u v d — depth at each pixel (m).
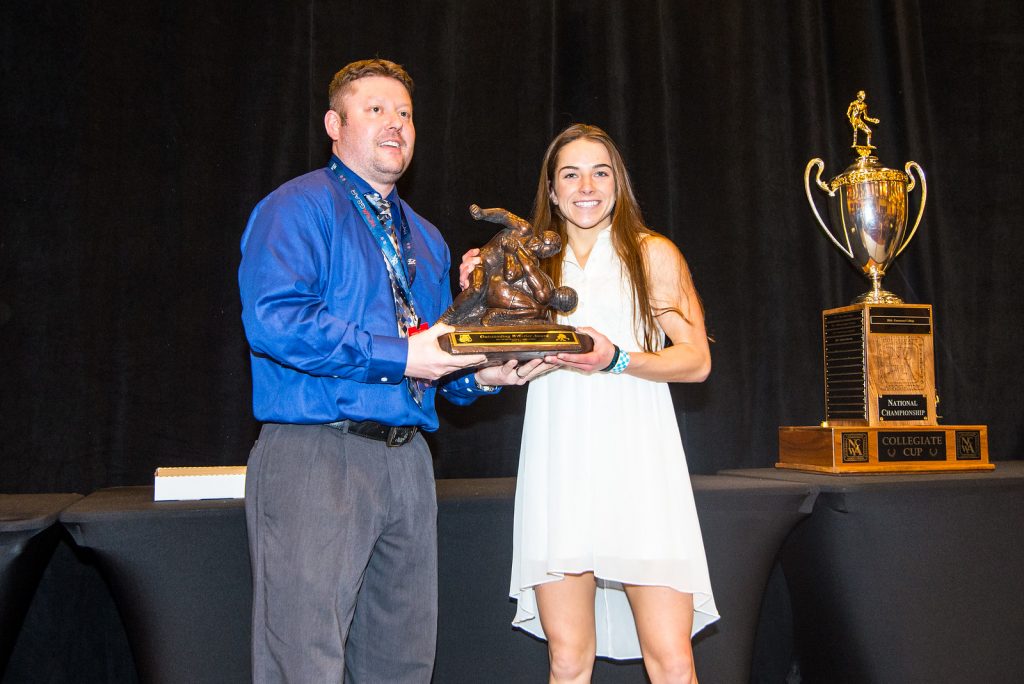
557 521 1.84
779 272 3.06
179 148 2.49
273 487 1.64
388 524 1.74
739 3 3.08
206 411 2.48
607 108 2.87
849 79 3.14
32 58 2.39
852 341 2.63
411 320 1.83
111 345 2.40
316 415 1.66
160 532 1.86
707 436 2.92
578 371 1.84
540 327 1.69
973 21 3.28
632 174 2.88
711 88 3.03
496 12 2.77
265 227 1.67
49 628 2.41
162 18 2.49
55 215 2.38
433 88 2.70
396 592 1.78
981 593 2.33
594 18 2.90
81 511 1.81
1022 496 2.39
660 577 1.79
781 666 3.00
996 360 3.22
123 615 1.92
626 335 1.97
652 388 1.95
